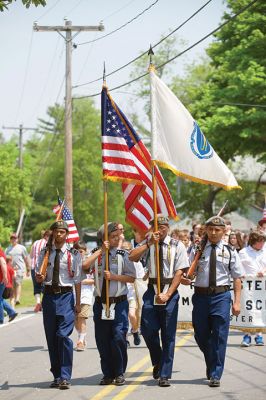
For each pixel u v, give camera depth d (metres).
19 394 11.62
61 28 32.69
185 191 59.47
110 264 12.10
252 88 44.12
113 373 12.24
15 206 57.34
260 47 45.59
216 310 12.04
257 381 12.30
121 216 96.25
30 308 27.17
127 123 12.83
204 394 11.26
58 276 12.10
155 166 13.18
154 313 12.10
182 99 65.69
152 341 12.19
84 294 16.27
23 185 57.53
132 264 12.12
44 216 102.81
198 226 21.98
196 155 13.01
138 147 13.02
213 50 49.81
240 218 74.31
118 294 12.09
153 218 13.27
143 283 16.73
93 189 94.69
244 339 16.41
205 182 13.02
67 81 32.91
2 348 17.11
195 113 47.47
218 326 11.98
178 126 12.98
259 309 16.20
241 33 47.09
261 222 21.75
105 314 12.03
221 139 45.28
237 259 12.18
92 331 20.03
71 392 11.62
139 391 11.55
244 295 16.23
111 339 12.17
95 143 96.81
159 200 13.34
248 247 16.53
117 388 11.84
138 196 13.05
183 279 12.50
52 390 11.87
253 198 63.97
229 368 13.60
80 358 15.24
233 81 44.94
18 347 17.25
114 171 12.54
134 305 16.59
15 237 28.08
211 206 59.22
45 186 99.38
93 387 11.99
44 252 12.14
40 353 16.23
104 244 12.01
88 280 16.20
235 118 43.66
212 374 11.89
